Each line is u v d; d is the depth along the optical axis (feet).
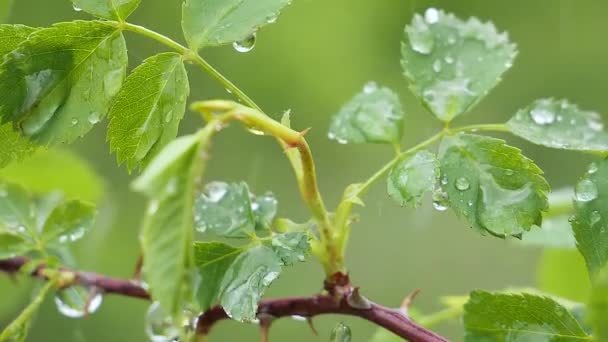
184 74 1.47
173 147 1.32
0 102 1.45
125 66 1.47
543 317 1.43
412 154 1.50
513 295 1.43
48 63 1.46
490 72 1.56
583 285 1.75
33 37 1.45
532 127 1.52
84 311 1.55
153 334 1.52
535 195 1.47
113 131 1.46
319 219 1.47
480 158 1.49
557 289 1.76
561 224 1.71
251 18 1.48
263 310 1.49
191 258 1.32
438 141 1.51
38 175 1.79
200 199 1.49
